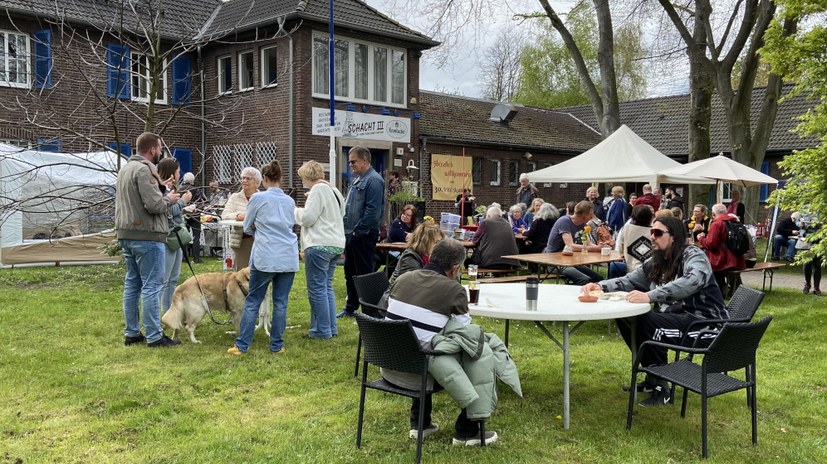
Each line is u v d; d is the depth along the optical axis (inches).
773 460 156.0
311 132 676.7
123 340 258.1
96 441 160.9
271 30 676.7
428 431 167.3
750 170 510.6
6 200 445.1
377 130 715.4
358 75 725.3
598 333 291.3
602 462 153.8
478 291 184.2
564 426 174.1
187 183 470.3
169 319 251.0
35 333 267.6
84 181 470.3
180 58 722.2
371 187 285.7
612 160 526.9
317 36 682.2
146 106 650.8
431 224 208.5
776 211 613.9
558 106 1578.5
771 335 290.5
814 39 355.6
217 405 188.5
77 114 615.8
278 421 176.9
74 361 227.8
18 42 604.1
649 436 169.2
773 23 371.6
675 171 492.7
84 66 607.8
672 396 196.1
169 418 177.6
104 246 448.1
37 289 374.3
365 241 290.5
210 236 545.0
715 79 671.1
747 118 667.4
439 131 860.0
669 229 192.5
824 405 195.6
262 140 697.0
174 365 224.8
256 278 237.0
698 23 678.5
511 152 967.6
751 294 186.1
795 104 1023.6
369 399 196.1
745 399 200.7
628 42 860.0
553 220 417.7
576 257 327.0
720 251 379.2
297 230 657.0
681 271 191.0
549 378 220.5
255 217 235.3
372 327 151.3
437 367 152.6
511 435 169.5
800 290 444.8
